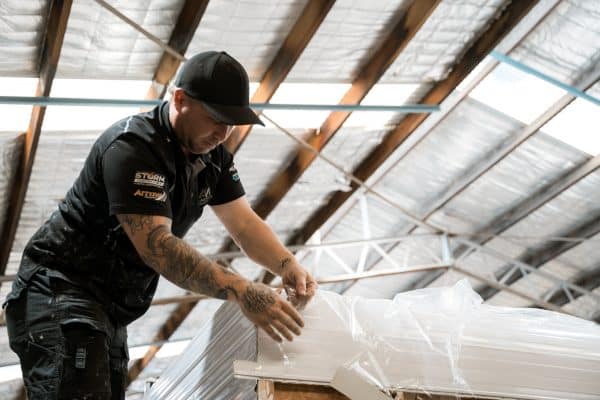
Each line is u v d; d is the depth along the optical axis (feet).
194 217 6.97
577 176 24.97
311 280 6.69
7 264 23.80
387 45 20.27
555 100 22.66
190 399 7.41
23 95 18.19
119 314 6.56
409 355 6.18
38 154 20.06
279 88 20.89
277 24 18.72
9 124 19.04
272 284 28.81
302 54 19.95
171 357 32.37
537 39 21.30
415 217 27.45
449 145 25.05
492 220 27.89
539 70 22.12
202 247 26.89
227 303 6.95
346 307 6.29
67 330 6.08
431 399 6.08
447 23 20.22
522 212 27.02
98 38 17.49
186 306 29.17
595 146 23.93
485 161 25.25
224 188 7.45
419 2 19.22
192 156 6.67
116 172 6.12
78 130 19.62
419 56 21.13
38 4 16.35
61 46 16.78
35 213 22.11
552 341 6.51
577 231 27.71
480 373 6.25
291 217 26.84
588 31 20.61
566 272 29.66
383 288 30.99
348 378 5.89
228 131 6.40
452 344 6.31
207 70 6.19
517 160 25.13
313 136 23.15
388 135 24.25
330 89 21.54
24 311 6.26
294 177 23.89
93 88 18.71
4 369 28.71
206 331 7.47
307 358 5.98
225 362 6.64
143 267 6.63
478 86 22.82
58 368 5.94
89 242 6.41
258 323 5.77
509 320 6.57
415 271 27.96
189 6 17.26
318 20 18.29
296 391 5.93
